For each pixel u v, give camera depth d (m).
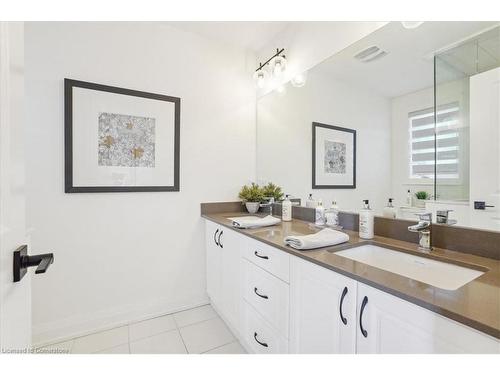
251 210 2.31
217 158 2.29
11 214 0.54
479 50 1.05
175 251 2.12
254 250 1.50
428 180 1.22
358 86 1.54
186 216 2.16
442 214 1.16
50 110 1.65
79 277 1.77
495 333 0.55
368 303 0.84
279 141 2.21
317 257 1.06
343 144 1.65
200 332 1.84
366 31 1.46
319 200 1.85
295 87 2.03
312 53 1.84
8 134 0.53
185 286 2.17
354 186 1.60
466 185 1.08
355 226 1.58
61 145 1.69
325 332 1.01
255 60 2.48
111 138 1.83
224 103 2.32
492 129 1.01
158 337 1.78
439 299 0.68
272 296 1.34
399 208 1.35
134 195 1.94
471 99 1.07
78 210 1.76
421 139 1.25
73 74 1.72
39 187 1.64
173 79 2.08
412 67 1.27
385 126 1.40
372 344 0.83
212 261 2.09
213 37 2.23
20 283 0.62
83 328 1.79
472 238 1.05
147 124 1.95
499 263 0.95
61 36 1.68
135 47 1.93
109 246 1.86
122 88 1.86
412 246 1.20
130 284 1.95
